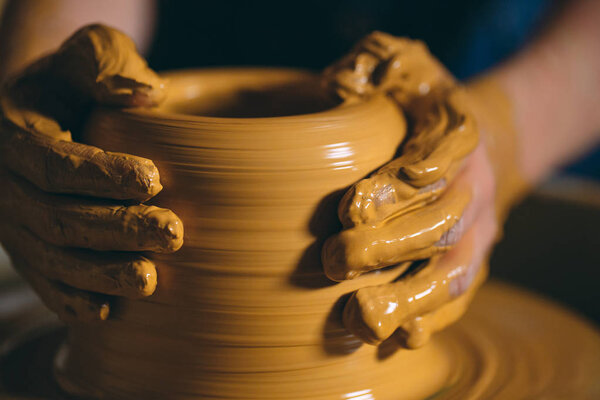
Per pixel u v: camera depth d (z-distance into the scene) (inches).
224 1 40.0
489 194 24.4
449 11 38.3
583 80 33.2
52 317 27.4
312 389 20.8
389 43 24.0
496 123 28.3
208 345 20.6
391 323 20.3
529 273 34.3
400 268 21.4
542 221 33.2
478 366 24.5
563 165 35.9
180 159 20.4
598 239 31.7
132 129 21.1
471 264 22.4
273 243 20.2
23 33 28.4
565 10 35.6
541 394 23.5
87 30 22.2
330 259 19.8
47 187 21.0
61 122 22.7
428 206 21.2
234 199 20.1
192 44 42.3
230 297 20.3
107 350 21.8
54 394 22.7
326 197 20.4
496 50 43.9
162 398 21.0
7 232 23.0
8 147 21.9
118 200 20.3
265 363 20.6
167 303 20.6
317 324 20.6
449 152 21.2
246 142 20.3
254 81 24.8
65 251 21.2
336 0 38.3
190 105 24.1
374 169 21.1
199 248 20.3
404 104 24.3
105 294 21.2
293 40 40.1
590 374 24.8
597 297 32.1
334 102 23.3
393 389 21.8
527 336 26.8
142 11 35.9
